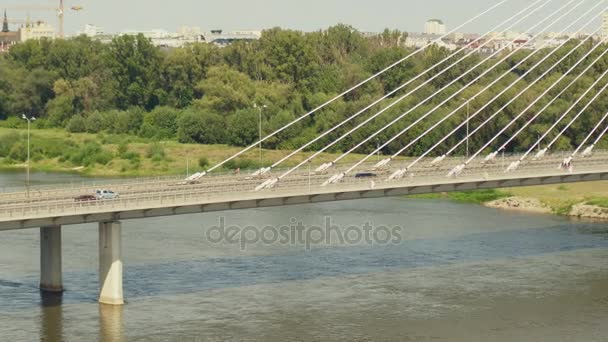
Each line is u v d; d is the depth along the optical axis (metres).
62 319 110.50
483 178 139.12
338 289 124.12
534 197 191.75
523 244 152.50
